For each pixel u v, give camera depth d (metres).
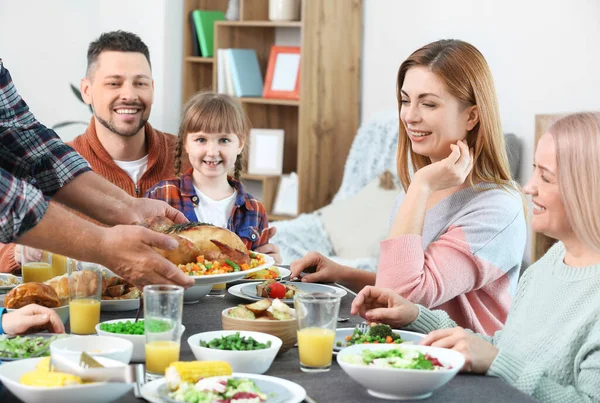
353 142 4.82
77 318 1.78
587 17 4.14
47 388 1.25
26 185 1.58
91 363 1.34
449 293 2.07
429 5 4.79
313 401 1.35
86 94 3.19
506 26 4.46
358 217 4.42
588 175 1.57
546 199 1.64
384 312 1.81
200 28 5.46
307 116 4.89
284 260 4.37
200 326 1.83
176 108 5.61
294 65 5.10
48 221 1.60
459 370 1.52
